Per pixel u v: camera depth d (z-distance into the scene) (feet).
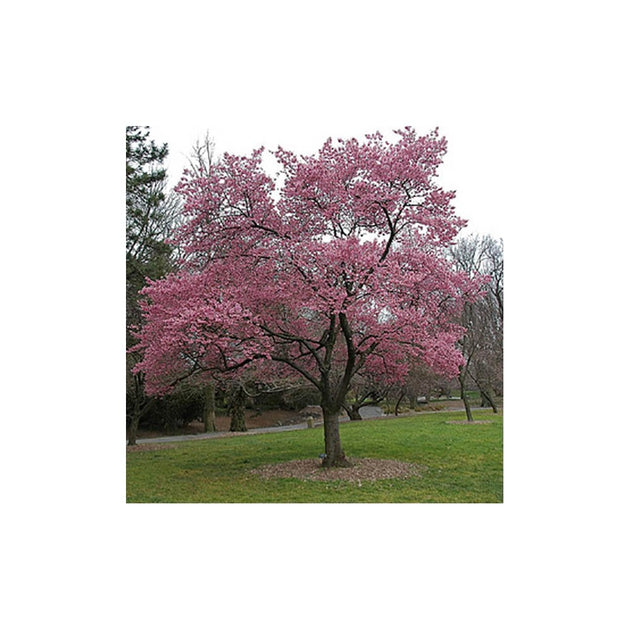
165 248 54.13
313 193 31.53
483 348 66.74
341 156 32.60
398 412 88.12
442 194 30.96
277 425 84.17
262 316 32.58
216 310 28.73
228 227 32.04
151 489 31.68
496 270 75.41
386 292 28.76
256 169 31.42
